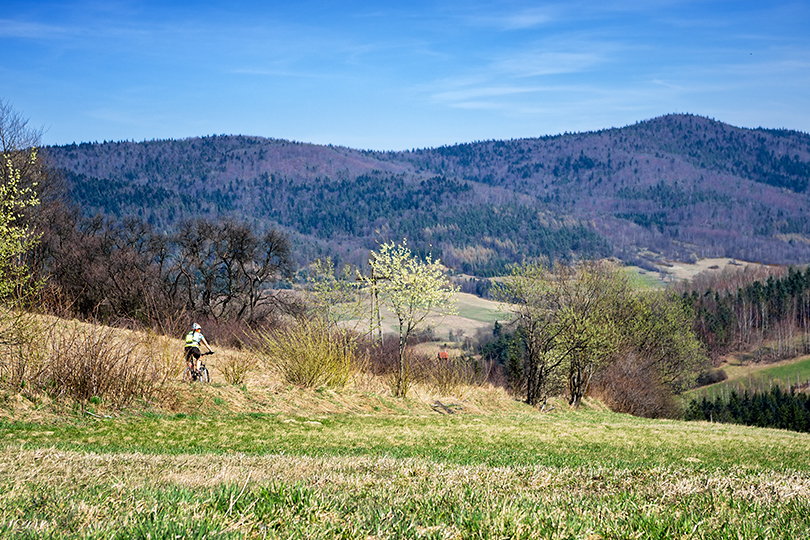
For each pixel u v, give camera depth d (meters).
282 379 25.44
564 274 41.50
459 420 24.95
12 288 17.39
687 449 19.41
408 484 6.98
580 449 18.52
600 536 4.81
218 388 22.14
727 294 152.38
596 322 41.12
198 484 6.76
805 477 9.51
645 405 51.66
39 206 38.66
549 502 5.99
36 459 8.73
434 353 38.50
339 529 4.59
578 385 42.09
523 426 24.33
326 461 10.05
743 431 30.08
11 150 28.95
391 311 34.25
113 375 18.66
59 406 17.20
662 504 6.19
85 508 4.83
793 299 148.12
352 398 25.62
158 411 18.89
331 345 26.73
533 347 39.12
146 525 4.23
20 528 4.17
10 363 17.70
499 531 4.65
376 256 35.19
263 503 5.21
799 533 4.95
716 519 5.33
